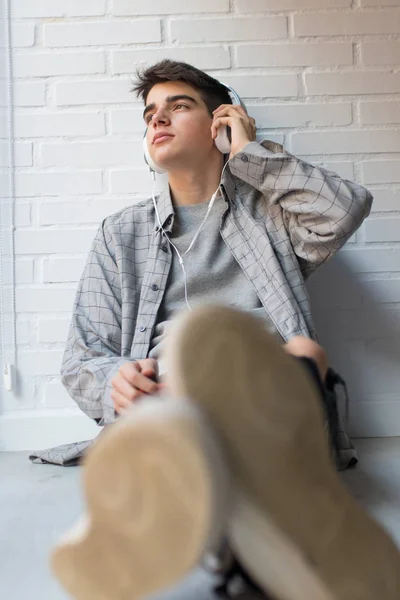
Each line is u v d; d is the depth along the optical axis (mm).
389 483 991
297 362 472
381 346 1430
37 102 1467
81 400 1031
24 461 1257
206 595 562
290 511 412
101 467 406
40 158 1458
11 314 1420
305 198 1115
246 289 1165
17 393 1398
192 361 429
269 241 1170
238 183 1280
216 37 1479
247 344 438
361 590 410
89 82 1469
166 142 1196
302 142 1470
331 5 1476
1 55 1472
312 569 401
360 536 438
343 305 1440
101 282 1211
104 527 413
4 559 699
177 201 1280
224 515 383
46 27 1477
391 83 1486
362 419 1406
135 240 1255
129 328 1169
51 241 1438
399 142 1477
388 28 1482
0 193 1446
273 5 1487
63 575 440
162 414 390
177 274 1196
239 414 421
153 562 396
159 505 385
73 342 1152
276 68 1479
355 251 1453
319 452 450
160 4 1479
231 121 1198
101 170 1457
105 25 1477
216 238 1213
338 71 1485
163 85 1236
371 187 1467
